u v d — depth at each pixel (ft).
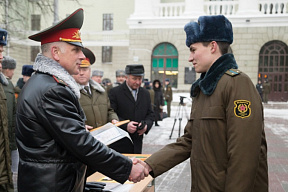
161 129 33.14
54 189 5.38
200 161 5.92
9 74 14.49
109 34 89.61
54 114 5.33
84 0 91.91
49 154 5.42
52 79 5.66
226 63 5.88
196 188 6.04
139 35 74.95
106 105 12.16
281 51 69.72
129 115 12.87
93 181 7.89
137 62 75.05
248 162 5.29
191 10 73.36
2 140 10.65
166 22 73.31
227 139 5.59
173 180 15.89
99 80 19.10
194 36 6.22
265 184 5.96
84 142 5.41
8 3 33.91
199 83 6.04
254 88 5.66
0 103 10.68
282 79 70.49
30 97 5.47
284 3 70.28
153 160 6.80
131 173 6.17
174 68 74.54
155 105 35.45
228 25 6.23
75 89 5.93
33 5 37.40
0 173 10.52
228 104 5.58
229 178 5.38
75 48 5.97
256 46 69.46
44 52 5.95
